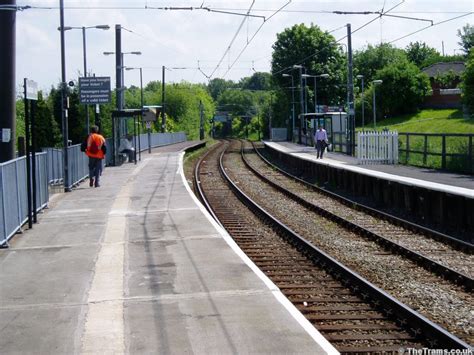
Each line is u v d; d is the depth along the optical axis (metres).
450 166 32.06
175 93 133.25
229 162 62.78
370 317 11.17
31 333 8.90
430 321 10.09
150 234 16.78
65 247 15.28
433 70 131.62
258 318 9.31
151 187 29.25
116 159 43.84
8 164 16.17
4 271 12.89
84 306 10.16
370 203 29.89
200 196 33.00
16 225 17.17
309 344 8.21
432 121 89.44
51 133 55.03
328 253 17.59
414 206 25.44
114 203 23.56
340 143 54.03
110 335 8.70
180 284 11.39
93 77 39.91
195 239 15.89
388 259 16.69
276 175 47.56
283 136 102.56
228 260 13.33
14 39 20.20
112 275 12.24
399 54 144.38
